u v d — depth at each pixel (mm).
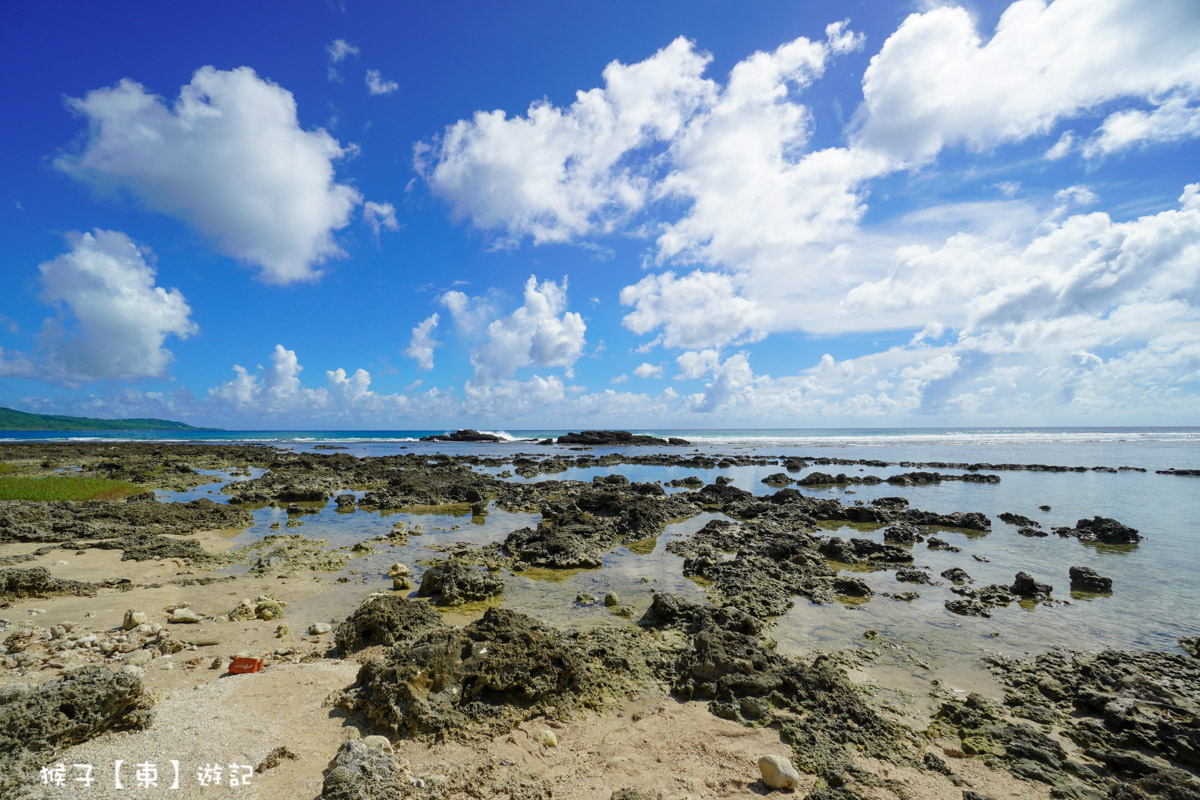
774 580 14906
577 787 6148
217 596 12898
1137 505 27781
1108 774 6883
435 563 16422
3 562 14477
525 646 8523
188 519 21859
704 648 9367
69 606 11516
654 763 6703
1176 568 16562
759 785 6316
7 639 9398
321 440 101812
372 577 14961
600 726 7621
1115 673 9367
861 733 7480
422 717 6996
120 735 6172
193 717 6723
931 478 38062
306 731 6707
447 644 8016
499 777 6211
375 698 7172
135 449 65188
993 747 7359
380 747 6293
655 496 29734
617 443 86438
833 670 9070
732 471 45969
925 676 9562
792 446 75750
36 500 23016
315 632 10836
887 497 28609
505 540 19469
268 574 14898
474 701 7629
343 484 36188
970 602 13328
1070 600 13727
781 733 7516
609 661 9430
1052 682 9172
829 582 14922
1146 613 12758
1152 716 7848
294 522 23281
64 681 6270
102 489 26281
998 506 27812
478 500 28781
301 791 5543
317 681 8023
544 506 25125
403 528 20984
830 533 21859
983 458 55281
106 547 16891
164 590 13039
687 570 15883
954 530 22516
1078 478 39656
